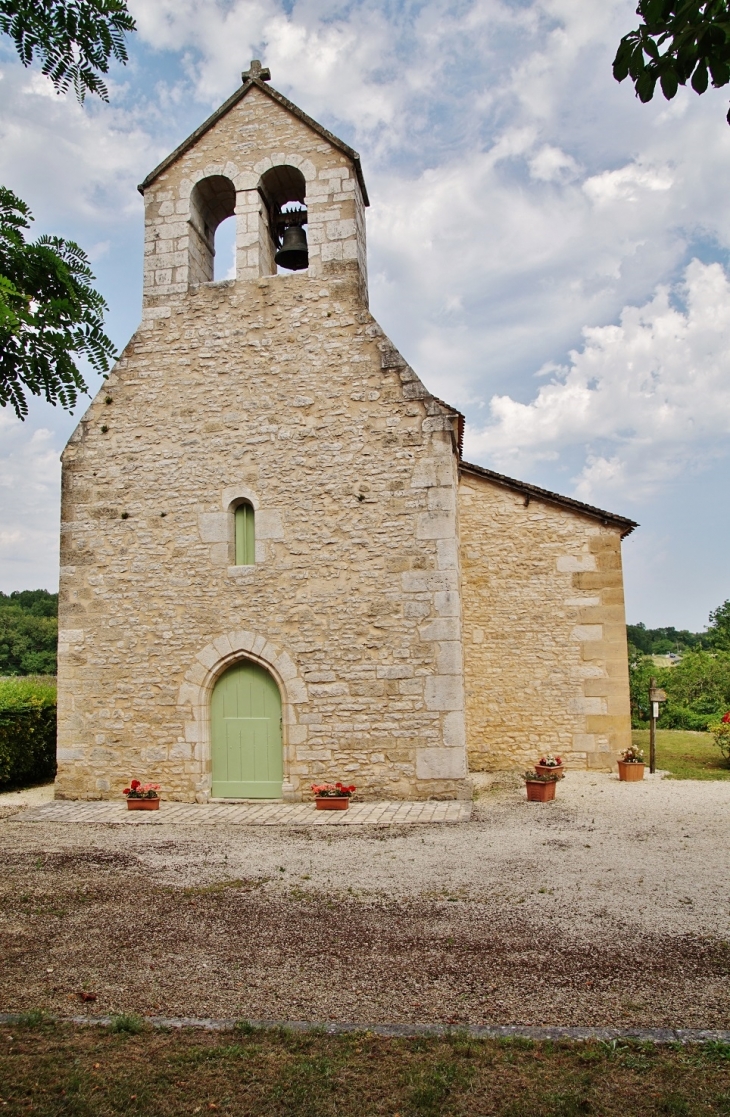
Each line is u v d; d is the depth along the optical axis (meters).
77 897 5.95
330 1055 3.54
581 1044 3.58
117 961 4.71
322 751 9.44
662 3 2.94
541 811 8.93
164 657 9.94
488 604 12.18
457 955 4.71
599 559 12.05
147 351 10.55
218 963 4.66
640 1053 3.51
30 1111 3.14
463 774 9.18
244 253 10.52
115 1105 3.19
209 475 10.17
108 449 10.45
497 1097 3.22
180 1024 3.84
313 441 9.97
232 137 10.69
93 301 3.40
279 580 9.79
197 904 5.75
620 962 4.57
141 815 9.05
